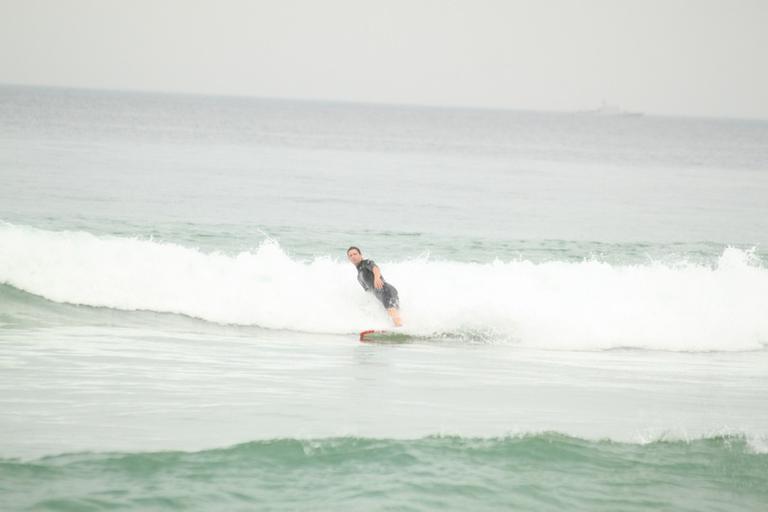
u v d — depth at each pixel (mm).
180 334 51250
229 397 35969
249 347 48906
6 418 30859
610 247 93625
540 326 57188
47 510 22500
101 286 57250
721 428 34500
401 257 80500
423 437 30141
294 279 60438
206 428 30812
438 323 56938
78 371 39562
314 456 27797
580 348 55031
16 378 37438
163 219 97438
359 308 58906
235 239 84625
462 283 61500
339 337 54531
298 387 38781
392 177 177750
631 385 43562
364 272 57656
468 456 28641
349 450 28516
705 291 63656
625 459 29344
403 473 26844
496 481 26672
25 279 56688
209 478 25562
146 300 56844
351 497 24828
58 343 46188
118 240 62125
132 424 30859
